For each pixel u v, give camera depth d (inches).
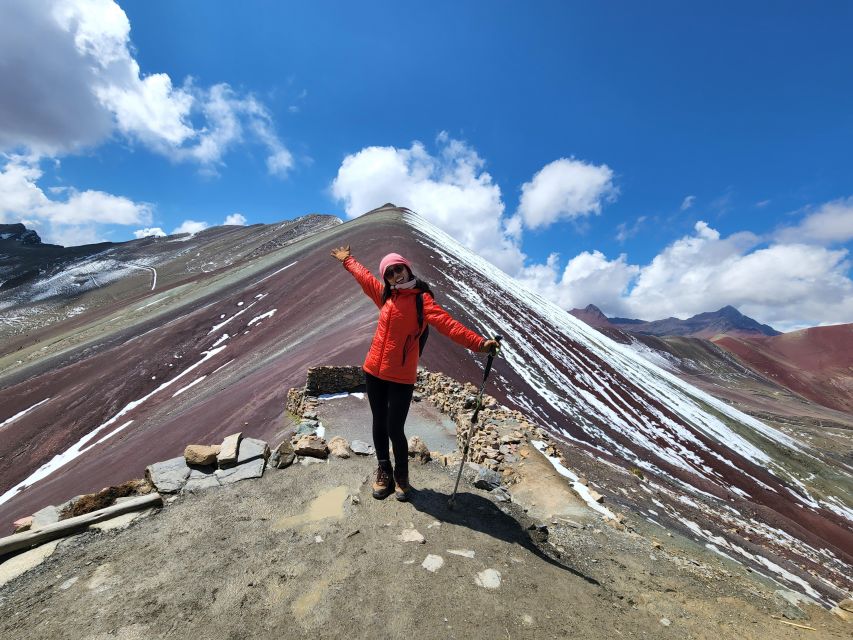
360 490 192.4
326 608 122.6
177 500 179.0
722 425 2204.7
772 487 1604.3
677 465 1363.2
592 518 248.8
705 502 975.0
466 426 401.7
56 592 126.7
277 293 2672.2
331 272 2600.9
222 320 2551.7
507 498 216.1
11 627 113.9
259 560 142.2
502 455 340.2
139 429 1535.4
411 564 144.3
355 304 1809.8
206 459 203.3
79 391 2074.3
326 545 151.6
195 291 3732.8
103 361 2378.2
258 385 984.9
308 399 524.7
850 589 665.0
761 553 479.5
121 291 7593.5
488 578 142.4
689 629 141.7
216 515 167.9
